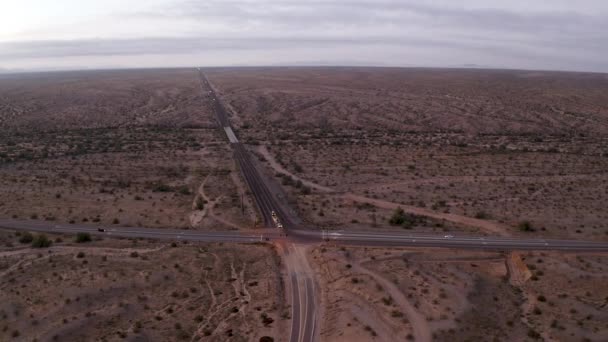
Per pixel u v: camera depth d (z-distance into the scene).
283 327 53.22
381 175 117.94
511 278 64.19
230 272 65.81
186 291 59.53
